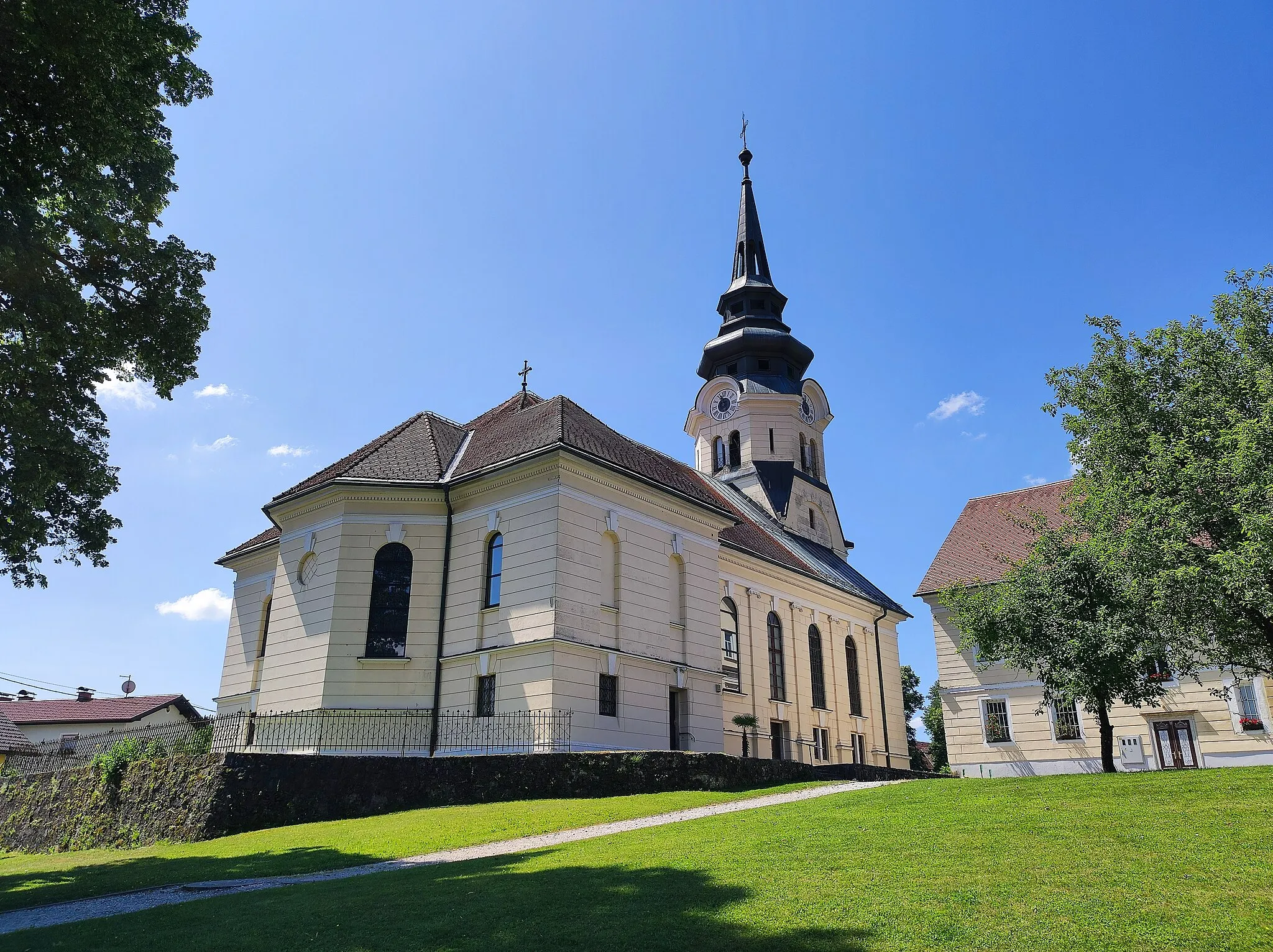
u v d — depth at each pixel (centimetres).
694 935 955
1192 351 2467
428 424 3681
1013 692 3716
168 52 1845
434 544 3130
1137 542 2294
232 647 3938
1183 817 1409
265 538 3984
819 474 5806
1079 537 2848
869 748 4700
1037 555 2753
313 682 2955
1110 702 2564
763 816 1762
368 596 3038
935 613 3978
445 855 1684
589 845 1571
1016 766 3631
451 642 2995
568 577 2838
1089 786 1819
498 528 3011
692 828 1678
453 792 2331
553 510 2883
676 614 3288
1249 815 1388
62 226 1884
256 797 2192
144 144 1845
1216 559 2138
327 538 3122
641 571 3142
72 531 2075
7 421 1720
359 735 2867
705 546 3481
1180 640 2489
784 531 5159
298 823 2197
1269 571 2072
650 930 975
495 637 2898
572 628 2805
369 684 2941
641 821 1939
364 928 1067
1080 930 906
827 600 4706
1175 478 2286
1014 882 1082
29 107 1686
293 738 2908
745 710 3850
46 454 1844
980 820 1488
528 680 2755
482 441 3519
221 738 2342
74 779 2627
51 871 1941
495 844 1761
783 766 2864
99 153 1727
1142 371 2541
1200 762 3294
